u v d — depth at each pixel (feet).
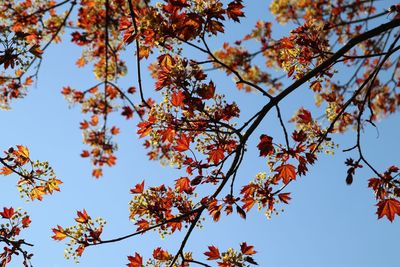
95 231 16.24
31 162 18.06
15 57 16.11
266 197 16.15
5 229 17.29
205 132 15.89
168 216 17.37
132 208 16.97
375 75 17.35
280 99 15.39
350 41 15.64
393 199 16.51
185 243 16.37
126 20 16.60
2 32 16.01
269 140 15.60
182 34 15.72
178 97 15.34
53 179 18.21
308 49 17.84
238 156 15.58
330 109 18.83
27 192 18.06
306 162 15.66
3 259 17.06
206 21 15.38
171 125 15.46
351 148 16.93
